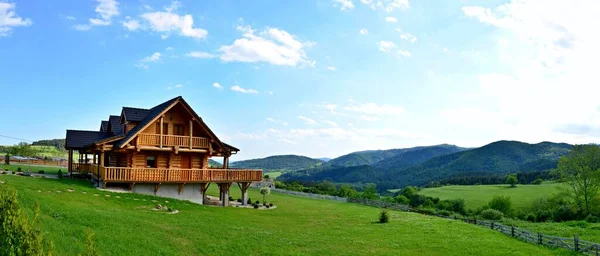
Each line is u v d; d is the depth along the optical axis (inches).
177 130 1507.1
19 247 310.8
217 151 1577.3
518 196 3440.0
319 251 858.1
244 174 1581.0
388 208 2158.0
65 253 536.7
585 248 978.7
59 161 2765.7
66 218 740.0
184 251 722.8
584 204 2534.5
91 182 1366.9
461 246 992.9
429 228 1262.3
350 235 1082.1
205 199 1667.1
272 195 2352.4
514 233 1219.2
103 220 790.5
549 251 997.8
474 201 3388.3
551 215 2504.9
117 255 614.2
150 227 829.2
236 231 954.7
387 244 983.0
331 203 2094.0
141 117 1535.4
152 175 1343.5
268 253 797.9
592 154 2529.5
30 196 808.3
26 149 2891.2
